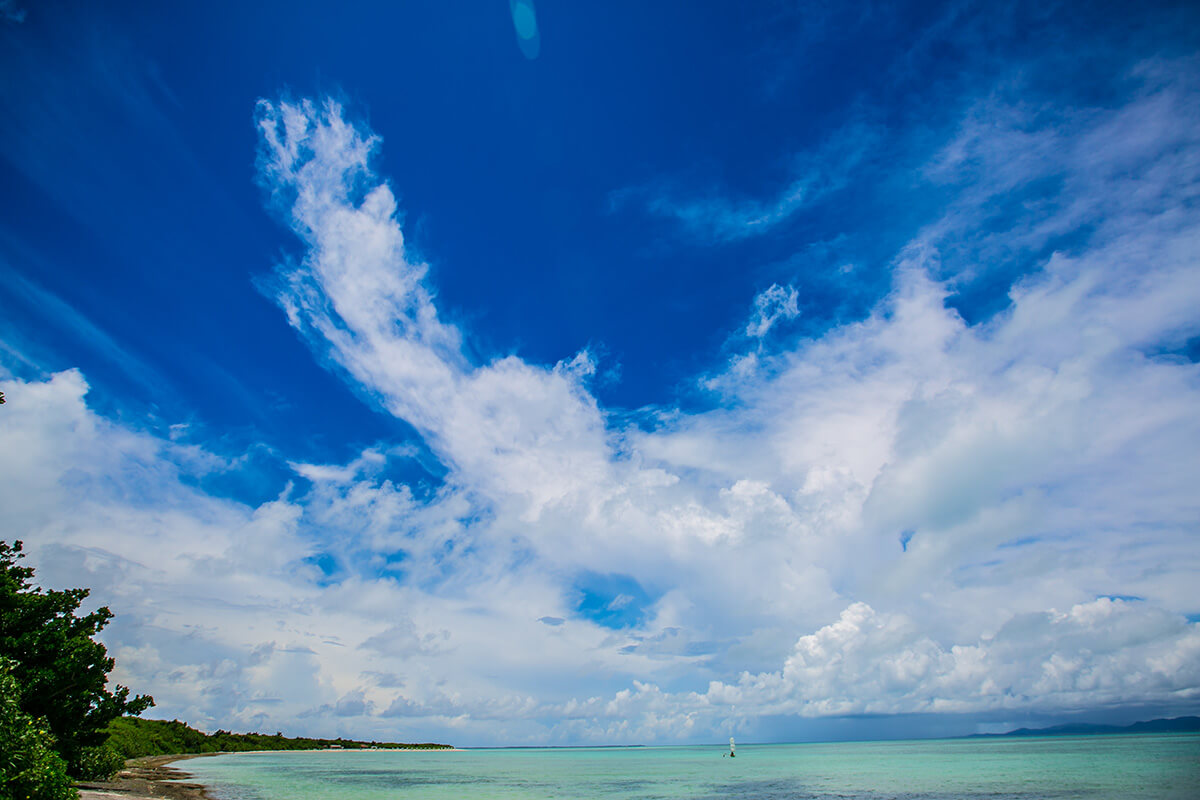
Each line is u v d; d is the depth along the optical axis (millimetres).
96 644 37812
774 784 66188
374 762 141375
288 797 49375
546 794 57938
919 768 87875
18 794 19359
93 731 40750
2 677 20562
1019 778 64312
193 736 155875
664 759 165750
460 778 81375
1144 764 80688
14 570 36594
